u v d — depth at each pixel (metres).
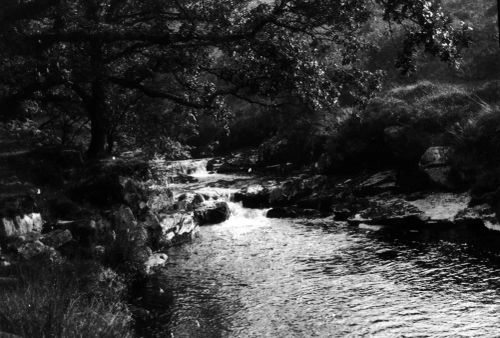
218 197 23.48
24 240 10.45
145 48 17.70
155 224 16.12
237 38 13.35
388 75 29.97
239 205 23.27
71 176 15.41
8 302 5.95
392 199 19.95
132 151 25.77
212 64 18.44
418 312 10.79
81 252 11.59
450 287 12.02
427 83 25.98
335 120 25.62
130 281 12.37
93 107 18.73
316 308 11.30
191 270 14.22
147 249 14.76
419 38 9.62
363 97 16.20
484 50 27.03
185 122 22.83
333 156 24.92
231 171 31.73
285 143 30.30
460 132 20.30
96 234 12.46
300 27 14.16
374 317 10.67
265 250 16.08
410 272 13.21
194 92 19.36
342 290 12.27
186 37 13.77
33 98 17.27
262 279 13.30
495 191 16.94
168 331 10.16
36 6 11.92
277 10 13.46
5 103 13.82
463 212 17.30
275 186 23.89
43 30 13.72
